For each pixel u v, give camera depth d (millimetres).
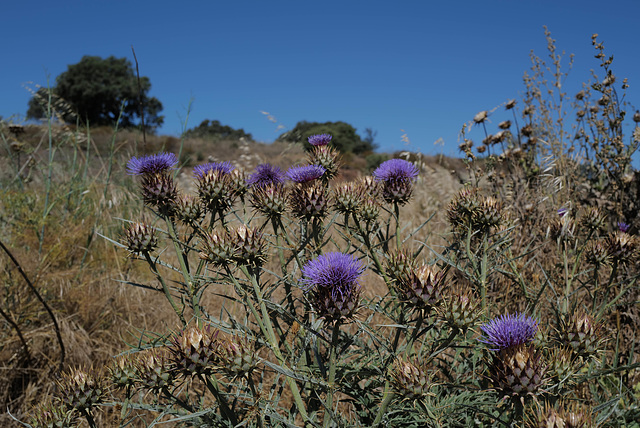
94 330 4305
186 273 2502
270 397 2096
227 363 1800
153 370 2109
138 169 2789
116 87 42438
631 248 2883
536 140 5340
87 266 5230
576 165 5062
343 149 35188
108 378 2260
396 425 2193
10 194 6090
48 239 4980
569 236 3086
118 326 4375
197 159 24641
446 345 1967
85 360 3887
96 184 6859
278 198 2584
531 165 5164
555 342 2246
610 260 3021
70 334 3977
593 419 1891
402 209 7195
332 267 1895
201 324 2225
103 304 4457
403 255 2262
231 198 2793
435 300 1928
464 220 2910
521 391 1720
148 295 4828
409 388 1813
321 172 2842
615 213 4539
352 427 2059
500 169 4930
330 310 1874
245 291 2129
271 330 2014
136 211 6133
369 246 2709
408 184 2846
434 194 7559
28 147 6762
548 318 3340
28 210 5656
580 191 5035
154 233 2545
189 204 2688
